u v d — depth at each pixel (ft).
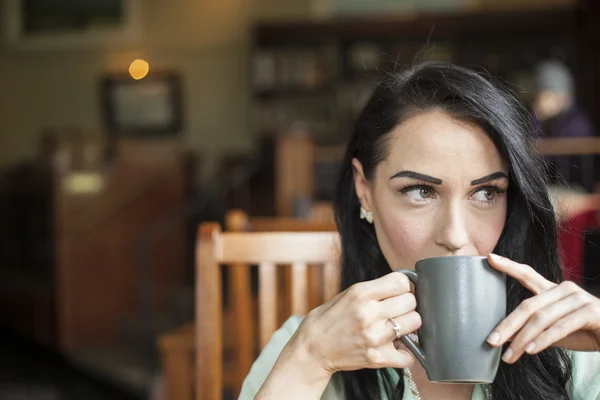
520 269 2.82
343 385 3.76
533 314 2.80
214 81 31.04
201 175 30.25
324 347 2.99
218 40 31.04
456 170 3.25
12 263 27.58
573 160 16.07
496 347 2.78
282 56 29.71
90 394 19.31
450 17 28.04
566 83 16.90
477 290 2.75
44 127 31.76
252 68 30.35
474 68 3.57
